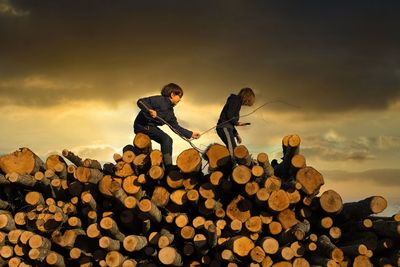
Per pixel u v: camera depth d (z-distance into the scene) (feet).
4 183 22.90
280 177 23.16
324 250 19.44
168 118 23.35
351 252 19.43
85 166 22.26
